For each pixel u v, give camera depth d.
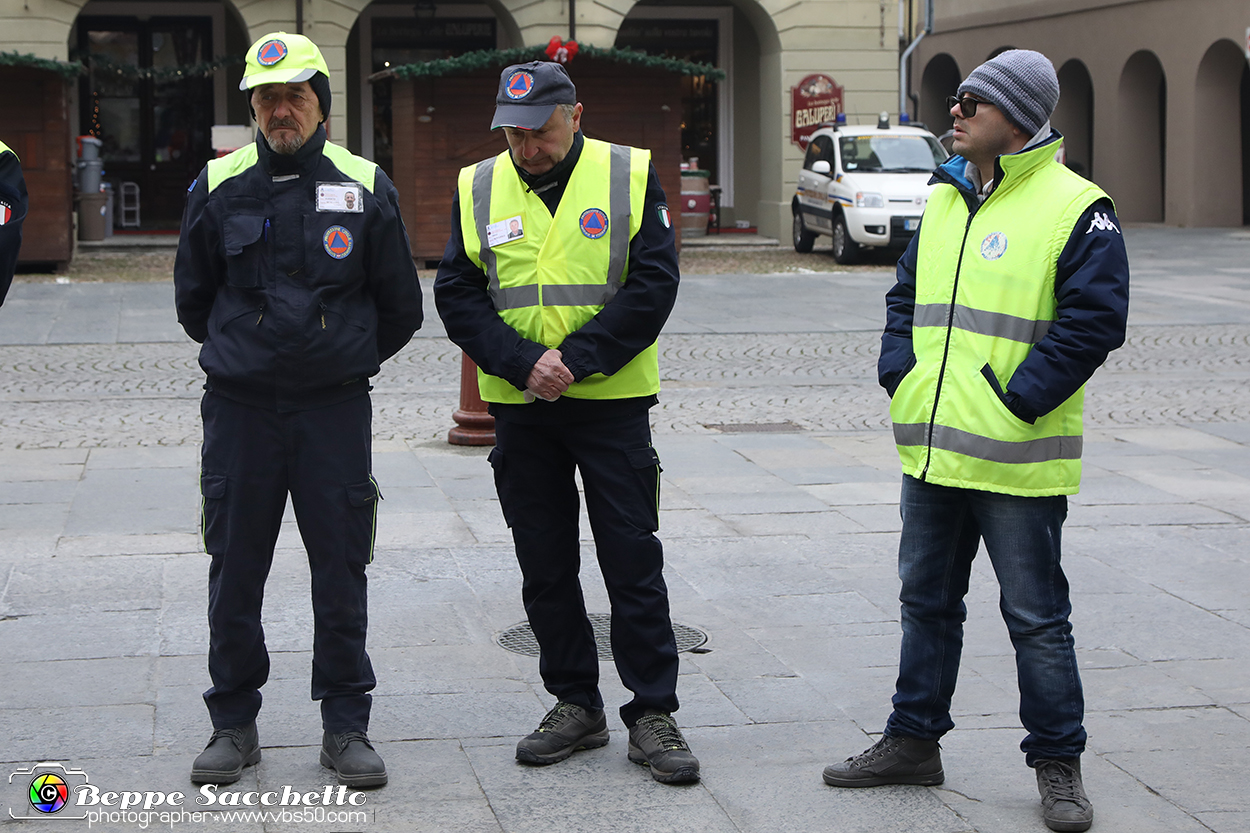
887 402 10.27
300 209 3.59
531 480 3.86
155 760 3.81
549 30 22.72
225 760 3.66
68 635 4.85
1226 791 3.67
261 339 3.58
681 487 7.38
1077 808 3.44
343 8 21.95
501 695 4.36
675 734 3.78
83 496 6.94
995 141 3.49
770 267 20.31
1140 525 6.58
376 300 3.78
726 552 6.10
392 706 4.26
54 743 3.92
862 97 23.80
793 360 12.24
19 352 12.09
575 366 3.64
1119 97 28.84
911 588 3.69
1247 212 28.81
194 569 5.68
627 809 3.55
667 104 20.45
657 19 26.17
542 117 3.62
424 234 19.59
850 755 3.92
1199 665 4.70
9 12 20.86
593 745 3.97
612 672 4.65
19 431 8.68
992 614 5.20
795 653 4.80
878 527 6.54
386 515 6.65
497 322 3.76
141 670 4.52
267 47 3.53
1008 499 3.49
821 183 21.44
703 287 17.67
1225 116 27.25
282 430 3.62
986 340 3.50
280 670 4.54
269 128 3.55
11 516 6.52
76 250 21.39
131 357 11.88
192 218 3.64
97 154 22.05
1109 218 3.43
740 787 3.69
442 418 9.37
